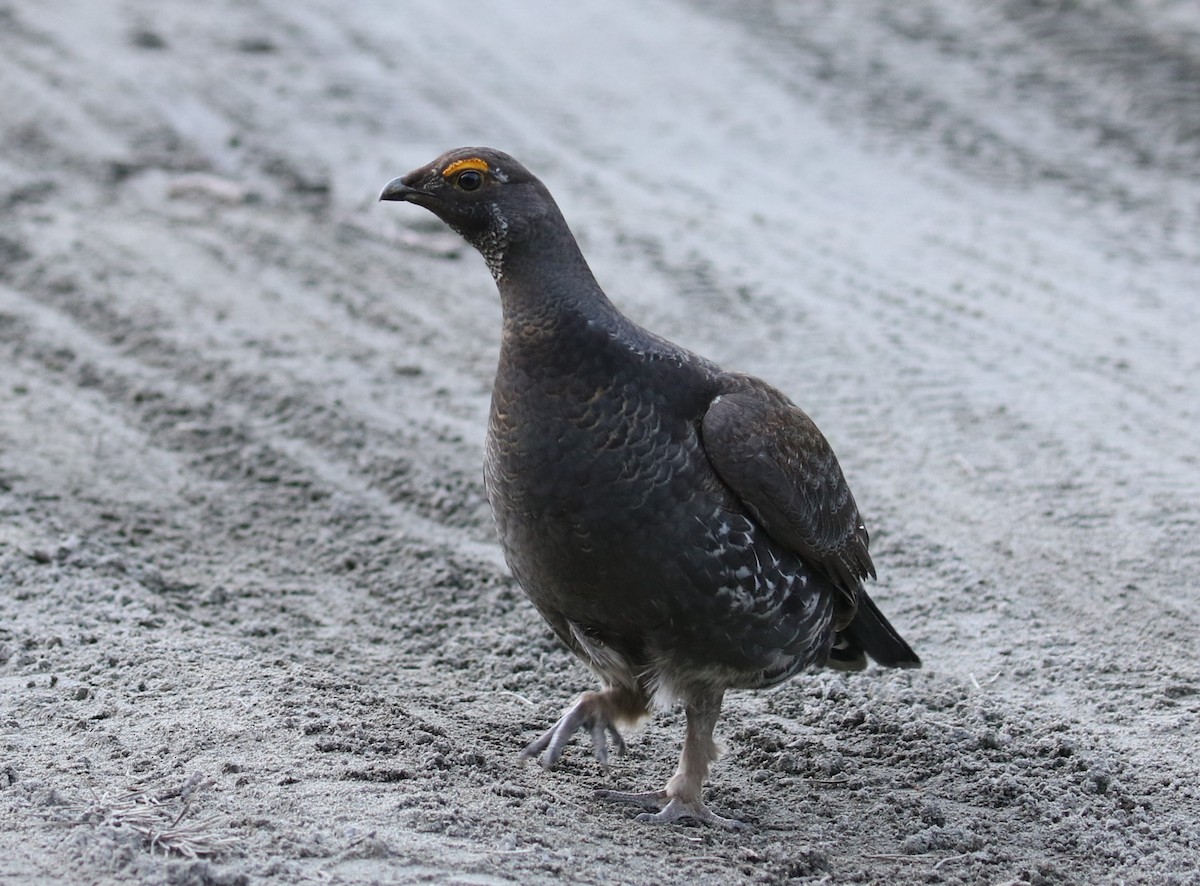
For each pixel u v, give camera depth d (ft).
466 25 82.43
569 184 64.85
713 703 26.91
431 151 67.41
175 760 25.89
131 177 64.39
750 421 25.91
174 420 46.39
